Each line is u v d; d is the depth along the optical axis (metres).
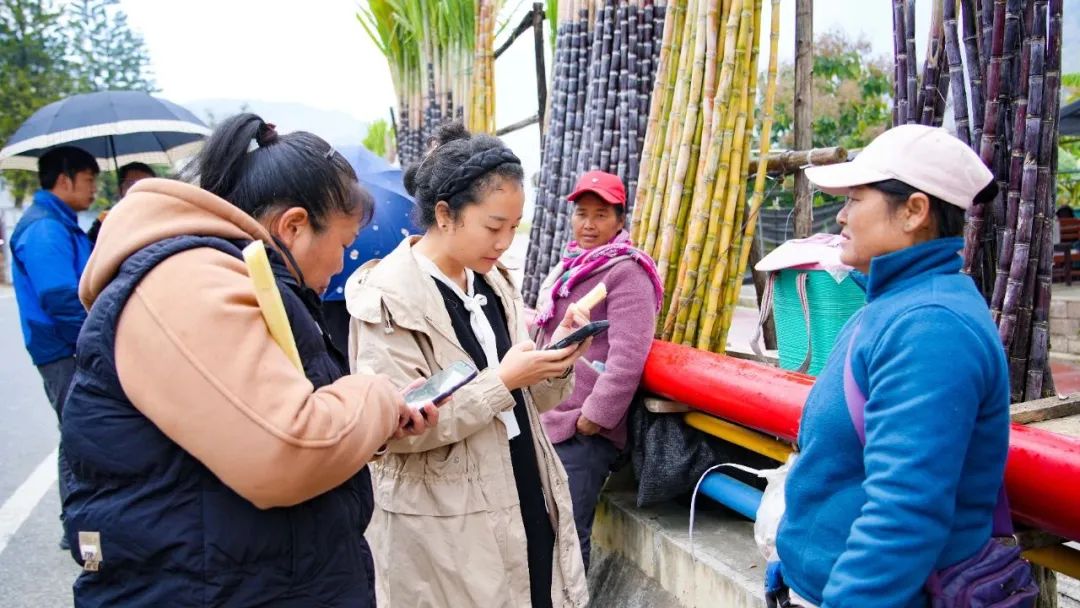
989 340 1.26
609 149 3.43
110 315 1.13
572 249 2.88
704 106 2.83
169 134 5.51
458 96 5.75
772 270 2.48
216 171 1.35
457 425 1.79
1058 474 1.48
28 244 3.40
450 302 1.97
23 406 6.70
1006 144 2.09
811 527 1.44
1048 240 2.03
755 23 2.82
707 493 2.63
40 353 3.50
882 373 1.27
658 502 3.01
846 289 2.29
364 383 1.30
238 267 1.19
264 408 1.11
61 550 3.79
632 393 2.56
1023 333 2.07
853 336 1.40
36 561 3.67
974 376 1.22
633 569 2.89
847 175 1.42
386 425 1.29
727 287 2.93
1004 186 2.10
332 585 1.28
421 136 6.86
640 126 3.34
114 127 4.34
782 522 1.54
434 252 1.98
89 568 1.20
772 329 3.43
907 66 2.37
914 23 2.34
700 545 2.58
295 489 1.14
